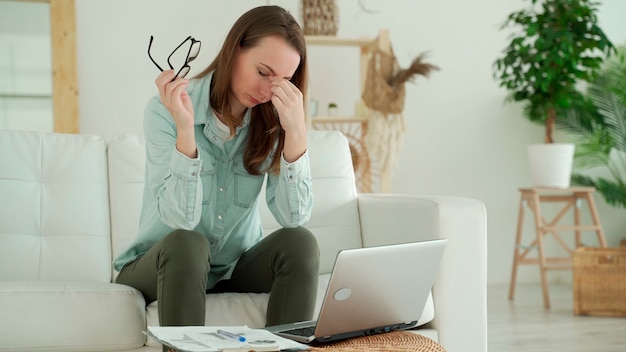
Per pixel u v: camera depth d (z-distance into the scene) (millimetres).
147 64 4895
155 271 1945
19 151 2527
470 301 2314
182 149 1890
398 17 5348
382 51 4684
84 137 2650
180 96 1871
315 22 4723
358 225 2725
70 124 4762
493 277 5543
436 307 2289
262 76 1919
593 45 4781
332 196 2719
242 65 1925
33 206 2492
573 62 4766
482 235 2338
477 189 5516
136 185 2594
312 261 1938
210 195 2074
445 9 5422
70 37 4754
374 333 1693
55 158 2570
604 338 3734
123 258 2197
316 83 5207
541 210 5621
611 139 5184
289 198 2047
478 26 5480
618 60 5285
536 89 4926
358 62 5273
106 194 2604
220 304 2049
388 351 1501
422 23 5387
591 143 5250
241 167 2107
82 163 2586
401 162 5383
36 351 1904
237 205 2111
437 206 2307
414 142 5406
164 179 1934
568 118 5270
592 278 4352
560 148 4914
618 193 5078
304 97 2031
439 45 5422
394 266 1619
